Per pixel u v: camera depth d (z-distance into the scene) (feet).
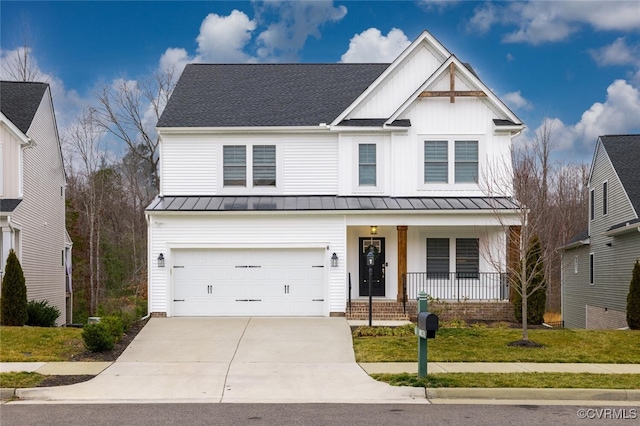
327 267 67.87
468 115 73.31
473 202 70.90
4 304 62.39
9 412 32.01
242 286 68.23
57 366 43.45
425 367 38.78
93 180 127.03
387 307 66.69
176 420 30.32
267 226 68.13
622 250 88.53
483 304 67.77
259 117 75.92
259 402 34.76
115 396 36.01
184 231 67.82
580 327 107.34
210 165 74.43
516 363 44.83
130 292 139.03
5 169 73.41
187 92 81.71
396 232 73.67
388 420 30.37
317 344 52.34
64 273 100.17
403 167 73.26
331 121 75.15
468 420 30.45
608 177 93.66
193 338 54.80
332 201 71.67
